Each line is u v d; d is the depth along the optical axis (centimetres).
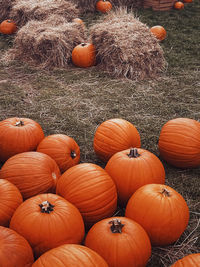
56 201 228
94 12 1103
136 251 207
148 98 524
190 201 304
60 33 675
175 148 336
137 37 615
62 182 258
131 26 648
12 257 186
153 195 239
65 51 664
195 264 186
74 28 709
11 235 197
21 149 332
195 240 260
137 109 489
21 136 331
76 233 219
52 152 314
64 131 425
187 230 271
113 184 262
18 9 834
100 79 601
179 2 1134
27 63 674
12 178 271
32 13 820
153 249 250
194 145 331
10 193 245
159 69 629
